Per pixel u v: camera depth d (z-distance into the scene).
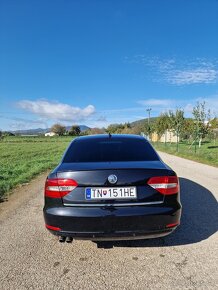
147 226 3.59
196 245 4.23
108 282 3.26
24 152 31.88
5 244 4.42
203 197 7.30
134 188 3.65
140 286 3.16
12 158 23.11
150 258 3.85
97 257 3.92
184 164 15.91
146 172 3.70
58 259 3.88
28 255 4.02
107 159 4.21
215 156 20.12
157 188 3.69
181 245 4.24
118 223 3.55
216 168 13.81
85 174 3.67
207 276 3.35
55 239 4.61
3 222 5.54
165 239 4.47
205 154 22.09
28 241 4.54
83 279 3.34
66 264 3.73
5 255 4.02
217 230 4.84
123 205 3.62
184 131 39.09
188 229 4.90
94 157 4.28
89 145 4.65
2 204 7.06
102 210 3.59
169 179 3.74
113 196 3.63
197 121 28.23
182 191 8.06
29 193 8.41
